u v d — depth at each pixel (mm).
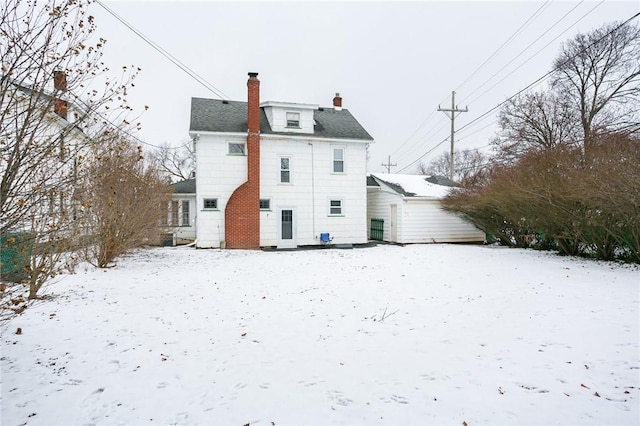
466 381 4215
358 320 6551
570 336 5578
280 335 5805
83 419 3504
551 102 27625
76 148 5164
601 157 11875
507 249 18078
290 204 19547
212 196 18422
